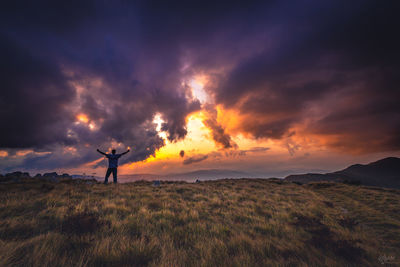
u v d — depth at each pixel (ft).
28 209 19.11
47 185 31.55
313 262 12.69
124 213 19.86
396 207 38.83
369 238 20.97
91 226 14.44
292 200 41.73
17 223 14.53
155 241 13.09
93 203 22.61
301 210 32.07
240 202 33.47
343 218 28.71
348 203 44.93
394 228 26.50
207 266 10.68
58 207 19.88
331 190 65.57
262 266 11.35
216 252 12.48
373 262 14.70
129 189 34.55
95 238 12.74
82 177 51.85
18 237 12.64
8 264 9.03
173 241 14.44
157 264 10.40
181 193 36.58
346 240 17.24
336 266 12.75
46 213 17.78
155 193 32.99
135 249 11.60
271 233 18.67
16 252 9.95
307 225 21.49
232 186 53.78
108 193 29.27
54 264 9.30
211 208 27.07
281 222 22.53
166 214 20.68
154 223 17.79
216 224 19.11
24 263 9.23
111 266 10.03
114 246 11.56
